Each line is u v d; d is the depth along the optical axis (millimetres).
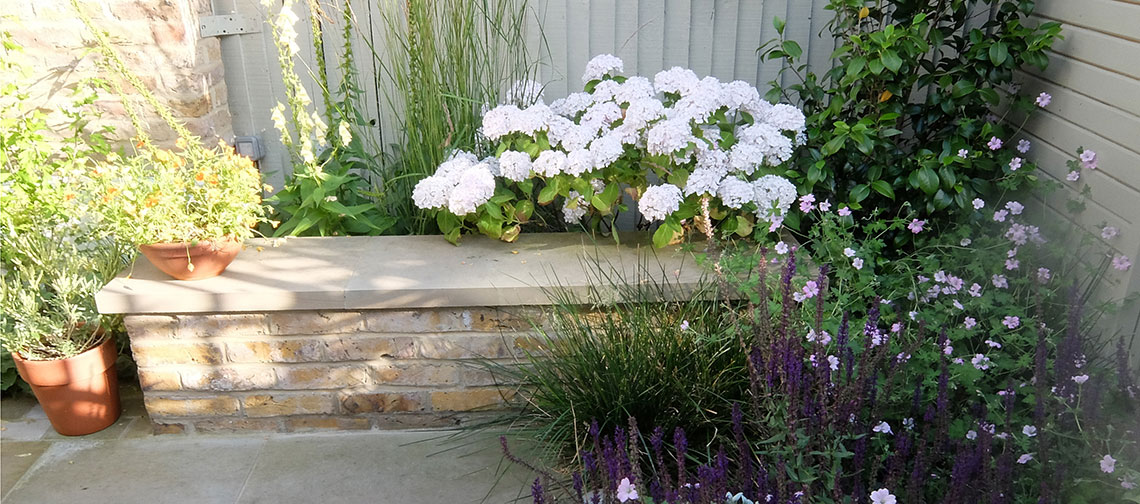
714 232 2779
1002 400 2078
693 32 3107
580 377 2352
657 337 2359
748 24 3088
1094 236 2318
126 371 2996
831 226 2557
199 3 2879
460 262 2654
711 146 2637
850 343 2182
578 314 2492
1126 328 2172
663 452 2266
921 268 2699
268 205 2785
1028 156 2807
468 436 2621
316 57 3035
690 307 2459
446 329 2531
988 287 2492
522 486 2377
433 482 2408
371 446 2598
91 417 2652
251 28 3061
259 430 2686
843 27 2908
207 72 2934
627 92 2727
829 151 2719
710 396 2285
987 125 2676
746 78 3182
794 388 1744
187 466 2508
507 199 2736
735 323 2207
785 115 2732
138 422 2754
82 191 2744
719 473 1698
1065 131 2553
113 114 2873
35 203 2777
